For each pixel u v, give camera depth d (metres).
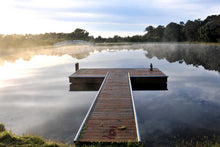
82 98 10.27
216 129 6.28
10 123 6.98
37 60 28.08
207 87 11.95
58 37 86.56
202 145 5.31
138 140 4.87
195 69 18.73
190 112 7.88
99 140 4.95
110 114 6.64
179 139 5.66
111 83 11.06
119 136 5.14
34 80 14.96
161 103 9.16
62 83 13.96
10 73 17.97
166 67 20.39
